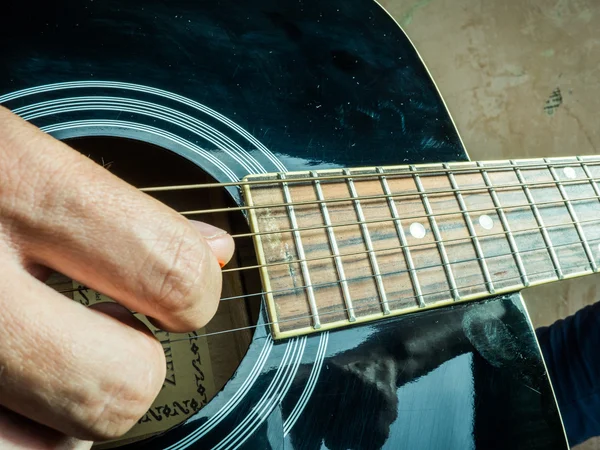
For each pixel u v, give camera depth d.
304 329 0.16
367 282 0.17
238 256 0.19
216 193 0.19
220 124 0.18
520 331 0.19
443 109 0.21
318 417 0.16
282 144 0.18
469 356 0.18
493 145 0.37
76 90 0.16
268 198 0.17
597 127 0.39
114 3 0.18
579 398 0.24
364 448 0.16
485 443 0.18
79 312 0.09
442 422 0.17
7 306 0.08
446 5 0.39
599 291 0.37
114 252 0.08
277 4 0.20
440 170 0.19
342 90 0.20
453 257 0.18
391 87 0.21
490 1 0.40
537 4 0.40
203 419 0.15
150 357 0.09
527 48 0.39
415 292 0.18
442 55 0.38
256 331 0.16
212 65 0.18
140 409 0.09
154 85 0.17
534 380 0.19
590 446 0.33
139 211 0.09
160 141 0.17
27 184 0.08
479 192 0.20
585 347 0.24
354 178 0.18
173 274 0.09
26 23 0.16
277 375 0.16
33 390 0.08
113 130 0.17
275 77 0.19
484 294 0.18
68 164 0.09
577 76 0.40
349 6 0.21
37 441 0.09
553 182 0.21
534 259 0.20
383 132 0.20
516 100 0.38
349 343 0.17
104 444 0.17
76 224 0.08
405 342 0.18
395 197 0.18
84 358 0.08
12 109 0.16
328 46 0.20
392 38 0.21
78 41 0.17
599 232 0.21
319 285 0.16
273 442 0.16
